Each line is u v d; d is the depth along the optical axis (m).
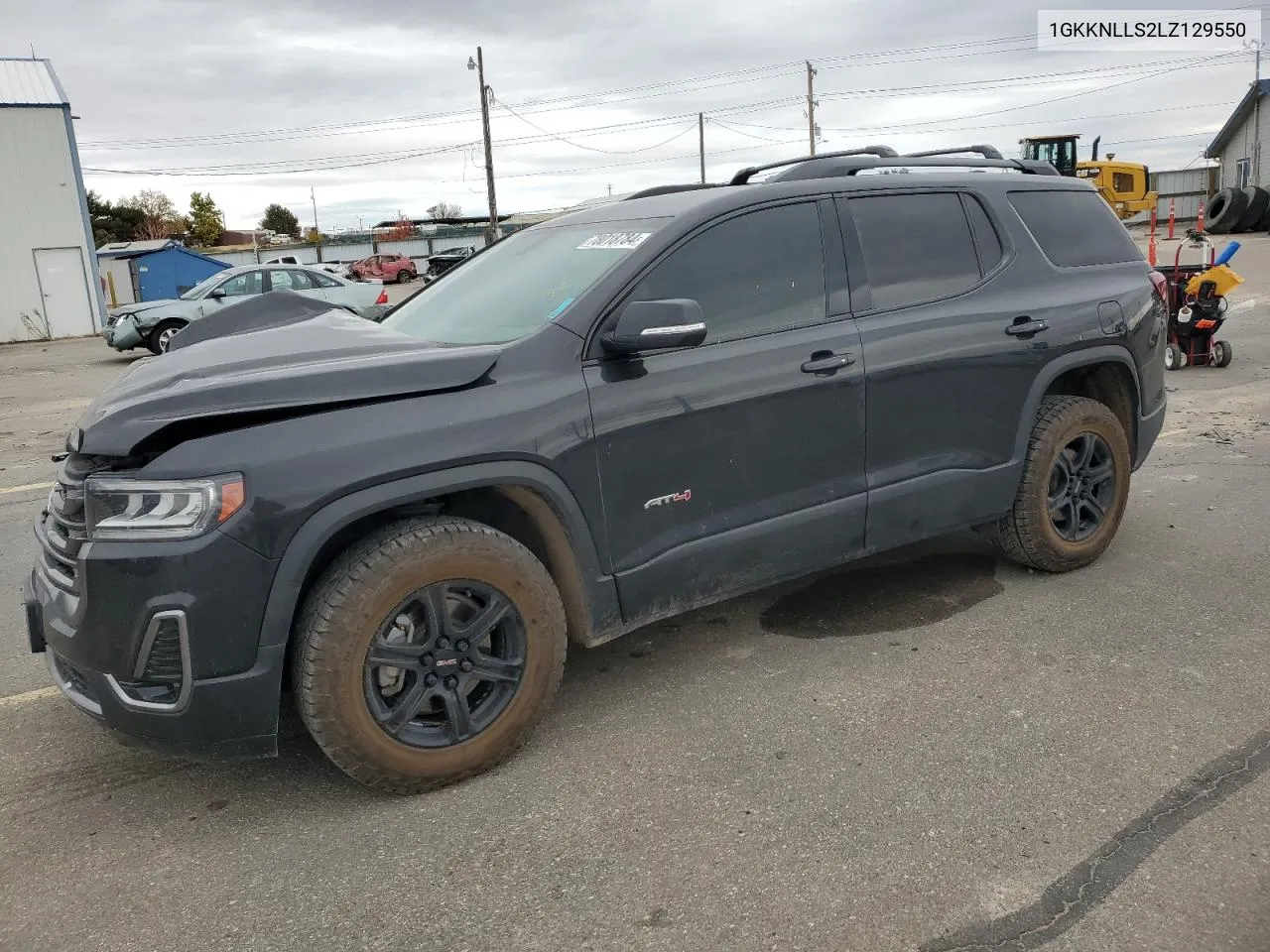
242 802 3.10
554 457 3.12
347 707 2.87
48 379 15.85
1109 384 4.89
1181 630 4.02
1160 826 2.75
